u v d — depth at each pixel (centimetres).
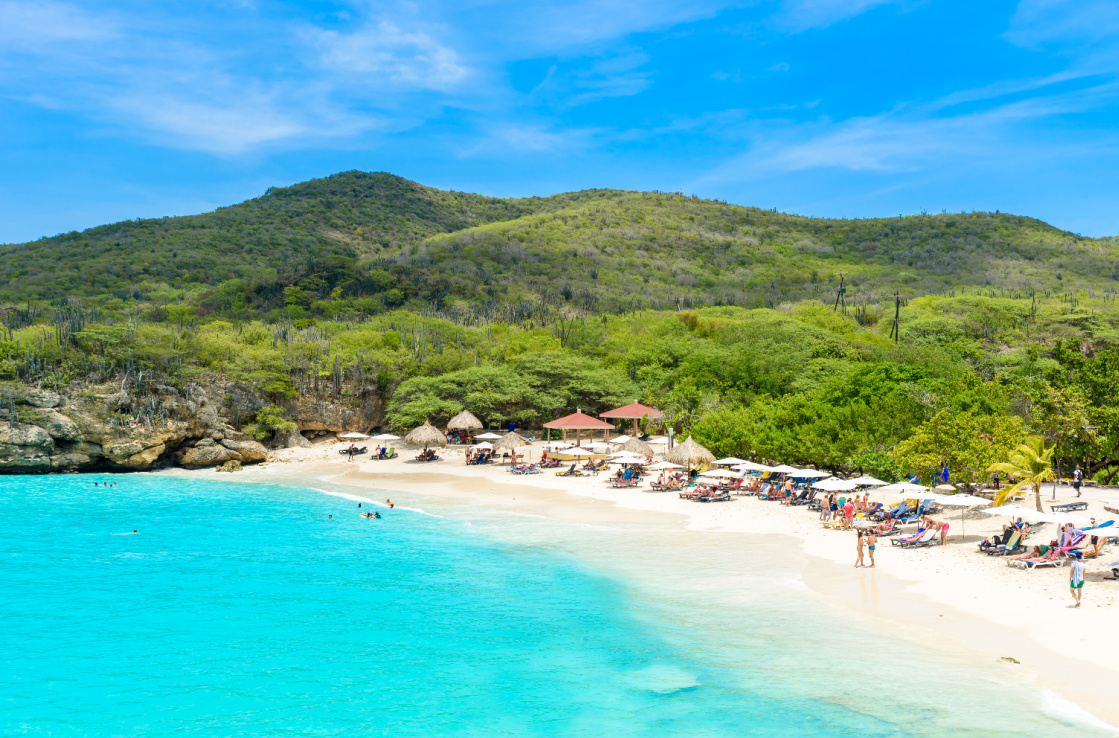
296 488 5447
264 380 7581
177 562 3119
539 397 8250
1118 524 2717
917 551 3030
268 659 2008
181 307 14262
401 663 1967
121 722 1634
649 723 1580
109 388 6500
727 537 3469
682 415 7125
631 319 13500
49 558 3206
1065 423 4384
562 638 2142
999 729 1480
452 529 3794
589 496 4744
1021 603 2286
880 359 8944
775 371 8562
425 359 9219
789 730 1517
